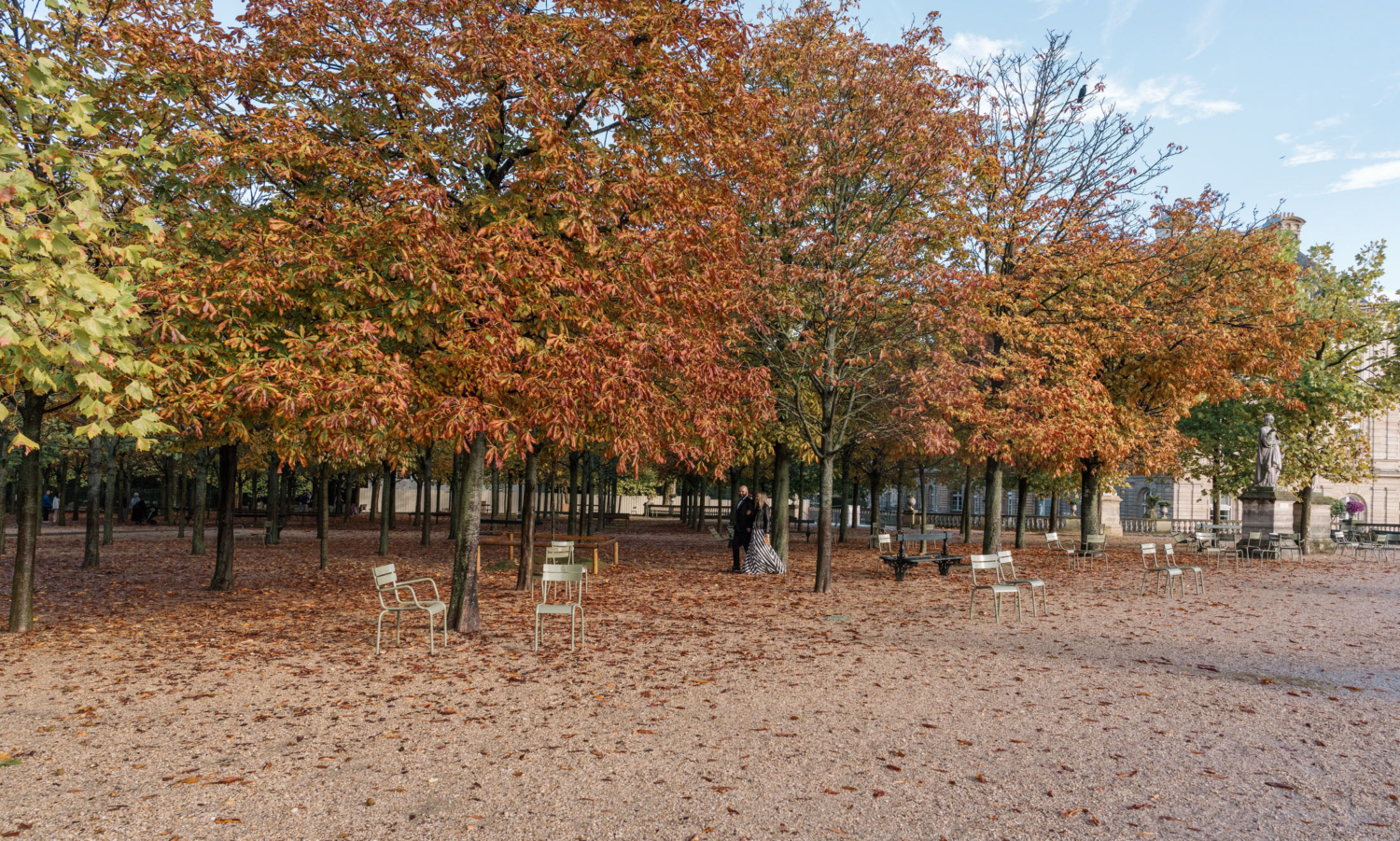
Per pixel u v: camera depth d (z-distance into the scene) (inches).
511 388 355.3
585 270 356.8
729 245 449.7
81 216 209.5
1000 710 270.4
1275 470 961.5
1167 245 802.2
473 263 335.6
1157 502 1891.0
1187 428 1035.3
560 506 1945.1
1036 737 241.9
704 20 410.6
